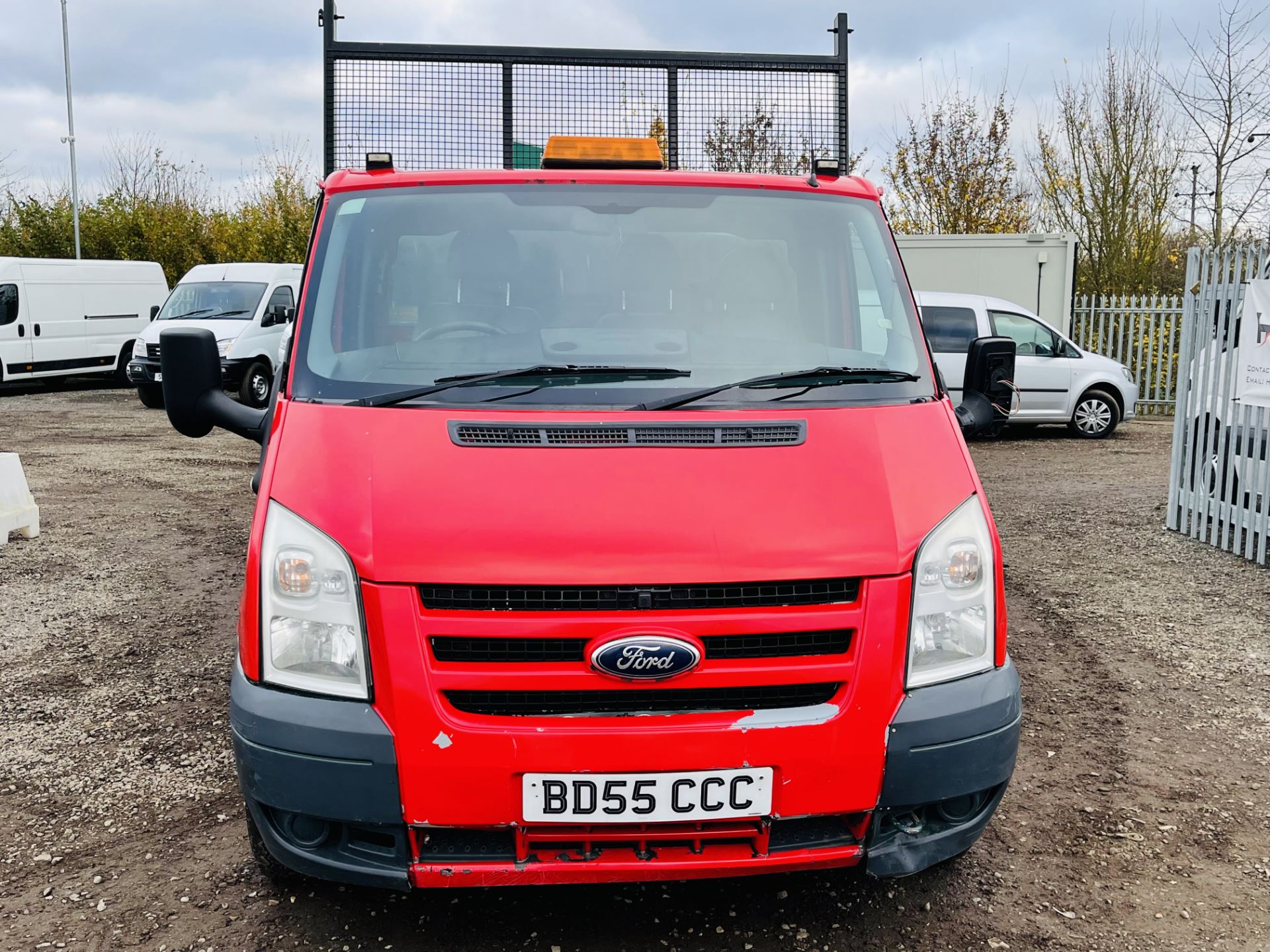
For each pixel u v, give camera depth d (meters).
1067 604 6.43
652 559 2.67
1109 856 3.55
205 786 4.04
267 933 3.09
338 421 3.03
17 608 6.37
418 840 2.72
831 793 2.71
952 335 14.26
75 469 11.83
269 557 2.77
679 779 2.65
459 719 2.63
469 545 2.67
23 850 3.57
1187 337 8.22
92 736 4.51
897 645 2.74
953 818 2.93
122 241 33.50
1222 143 21.48
